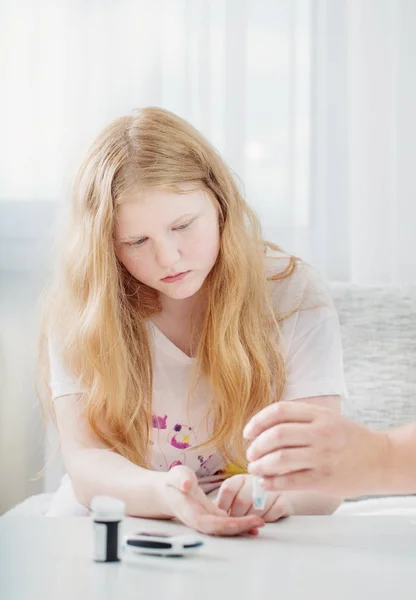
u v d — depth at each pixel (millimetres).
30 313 1791
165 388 1156
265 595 583
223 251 1101
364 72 1728
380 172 1720
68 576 633
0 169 1807
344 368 1439
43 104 1790
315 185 1755
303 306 1180
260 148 1758
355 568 653
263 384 1125
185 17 1744
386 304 1450
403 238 1719
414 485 736
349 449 735
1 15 1792
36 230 1797
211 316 1119
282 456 732
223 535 777
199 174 1039
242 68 1741
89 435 1107
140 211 994
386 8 1725
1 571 648
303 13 1754
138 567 659
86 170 1085
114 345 1094
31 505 1409
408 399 1430
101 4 1769
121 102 1771
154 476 899
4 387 1801
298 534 782
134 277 1145
